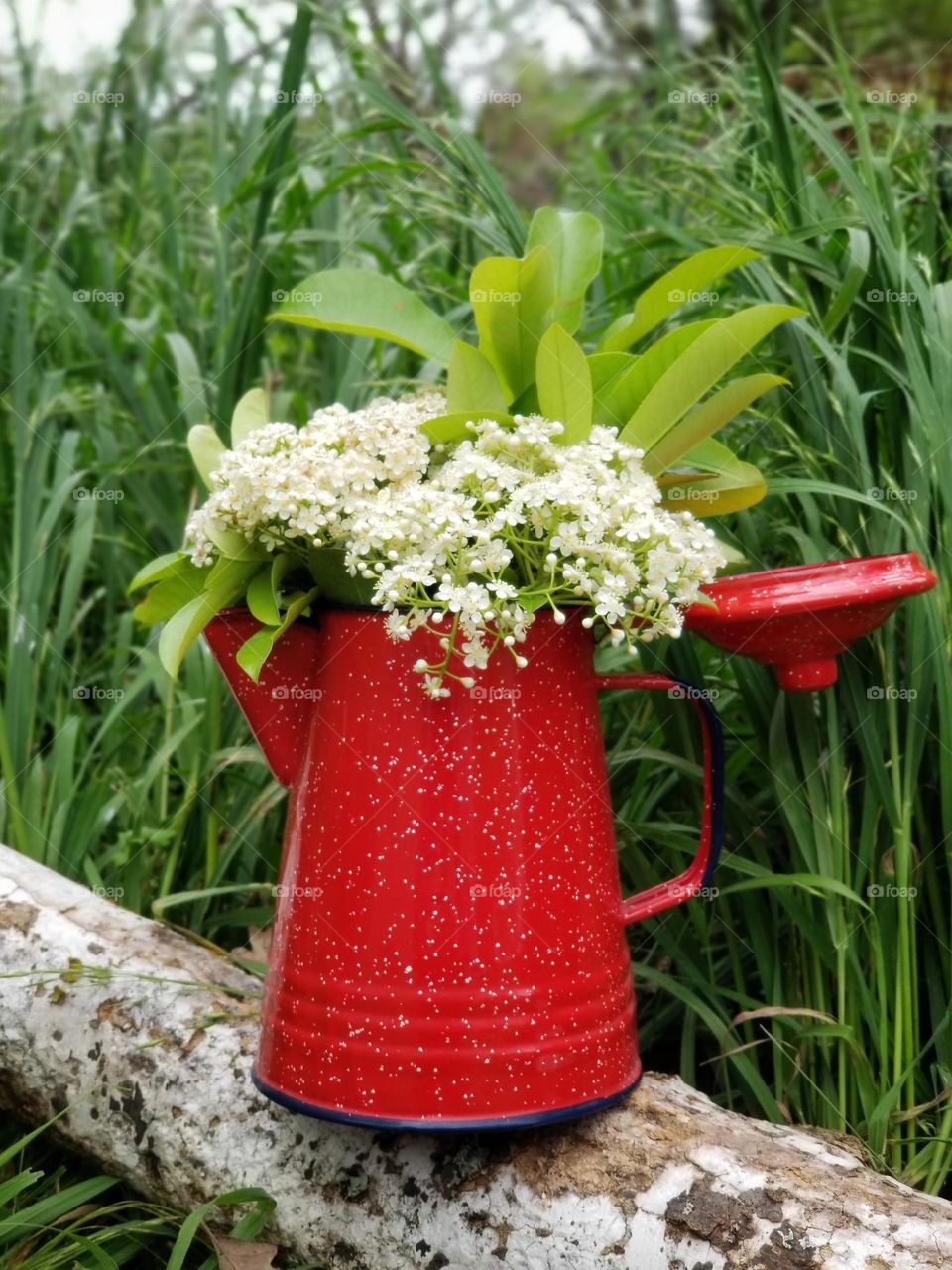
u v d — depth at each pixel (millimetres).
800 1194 848
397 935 899
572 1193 884
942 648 1077
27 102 2123
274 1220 970
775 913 1170
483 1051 892
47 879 1244
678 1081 1043
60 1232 980
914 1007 1102
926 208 1285
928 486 1118
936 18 2520
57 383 1710
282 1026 947
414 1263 912
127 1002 1086
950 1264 788
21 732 1456
